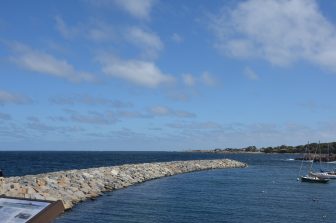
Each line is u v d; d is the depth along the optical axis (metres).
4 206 8.72
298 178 65.94
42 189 33.00
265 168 106.12
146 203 34.88
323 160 156.50
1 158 152.50
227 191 46.34
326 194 47.31
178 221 27.81
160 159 165.12
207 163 99.94
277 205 36.66
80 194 36.25
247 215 31.05
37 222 8.28
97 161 135.25
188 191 44.91
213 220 28.61
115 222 26.62
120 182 48.53
